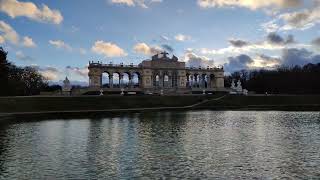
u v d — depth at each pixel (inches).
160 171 1491.1
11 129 2984.7
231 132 2704.2
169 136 2502.5
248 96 7057.1
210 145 2098.9
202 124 3321.9
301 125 3176.7
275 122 3474.4
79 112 4997.5
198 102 6594.5
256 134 2571.4
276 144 2113.7
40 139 2389.3
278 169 1505.9
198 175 1428.4
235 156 1770.4
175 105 6304.1
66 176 1425.9
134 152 1898.4
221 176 1411.2
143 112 5177.2
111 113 4955.7
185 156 1782.7
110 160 1701.5
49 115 4559.5
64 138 2432.3
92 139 2380.7
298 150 1914.4
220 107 6186.0
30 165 1604.3
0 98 5359.3
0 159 1729.8
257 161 1654.8
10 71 7746.1
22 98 5462.6
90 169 1530.5
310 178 1373.0
